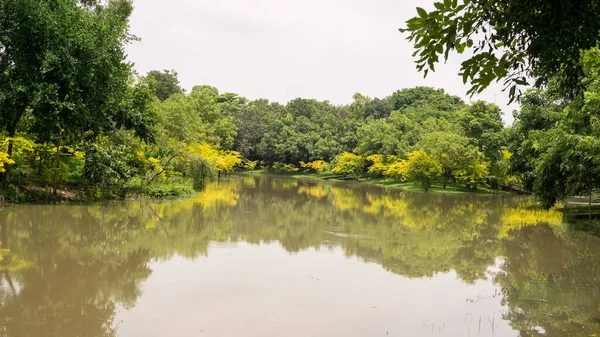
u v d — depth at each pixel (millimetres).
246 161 75250
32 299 8219
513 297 9109
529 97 26812
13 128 18641
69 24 17719
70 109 16734
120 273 10102
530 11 3979
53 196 20422
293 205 26766
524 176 28828
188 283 9438
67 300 8219
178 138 30531
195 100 46438
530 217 22703
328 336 6809
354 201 30656
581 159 16703
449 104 68125
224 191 34562
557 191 20156
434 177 43094
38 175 21812
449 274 10906
